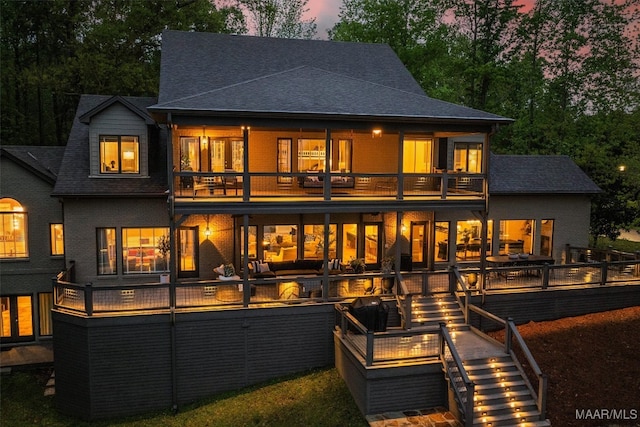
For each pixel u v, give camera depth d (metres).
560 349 14.92
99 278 17.14
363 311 14.26
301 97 15.41
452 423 11.83
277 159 18.36
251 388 14.57
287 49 21.69
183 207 14.38
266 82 16.53
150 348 14.04
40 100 33.22
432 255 19.81
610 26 33.28
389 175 15.81
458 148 20.48
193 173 14.31
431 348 13.07
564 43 34.94
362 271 16.98
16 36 31.73
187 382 14.33
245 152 14.62
